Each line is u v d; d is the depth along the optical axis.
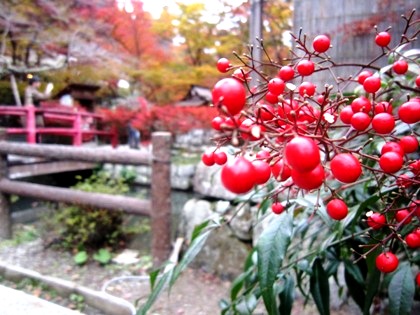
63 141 6.75
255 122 0.47
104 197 2.95
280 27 3.48
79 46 4.79
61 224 3.11
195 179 3.51
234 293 1.08
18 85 5.68
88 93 6.27
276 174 0.56
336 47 1.46
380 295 1.67
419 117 0.60
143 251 3.05
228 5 4.56
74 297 2.23
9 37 4.70
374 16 1.39
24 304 1.14
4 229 3.40
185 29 4.68
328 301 0.98
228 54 4.60
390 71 0.92
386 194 0.81
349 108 0.63
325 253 1.11
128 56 4.86
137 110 5.09
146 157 2.78
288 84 0.59
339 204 0.62
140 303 2.24
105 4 4.64
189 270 2.75
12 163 3.90
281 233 0.72
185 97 5.08
